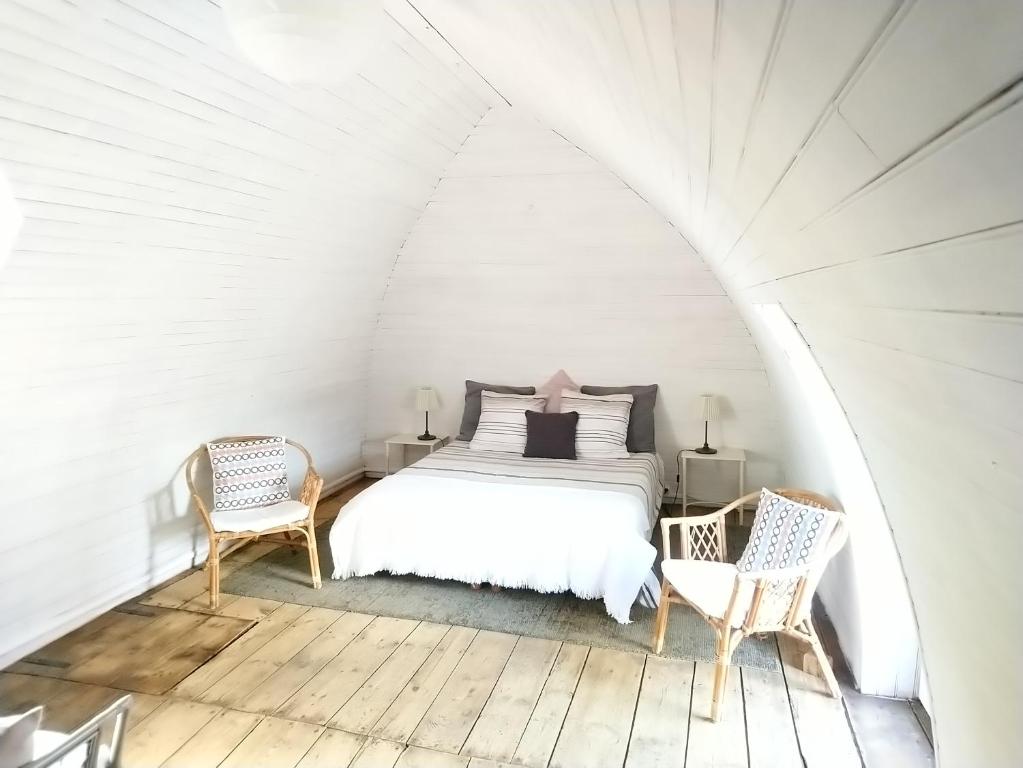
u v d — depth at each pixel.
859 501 2.69
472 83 3.96
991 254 0.59
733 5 0.66
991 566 0.94
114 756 1.62
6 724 1.39
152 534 3.78
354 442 5.80
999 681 1.04
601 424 4.81
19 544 3.03
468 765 2.33
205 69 2.49
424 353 5.64
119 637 3.21
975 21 0.41
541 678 2.86
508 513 3.62
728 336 4.98
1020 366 0.64
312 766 2.33
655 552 3.43
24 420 2.91
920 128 0.57
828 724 2.55
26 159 2.23
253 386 4.39
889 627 2.70
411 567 3.74
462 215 5.03
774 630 2.68
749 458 5.09
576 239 4.97
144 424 3.59
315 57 1.70
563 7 1.19
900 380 1.08
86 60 2.13
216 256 3.37
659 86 1.21
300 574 3.94
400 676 2.87
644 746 2.43
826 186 0.87
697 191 1.98
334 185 3.79
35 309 2.66
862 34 0.53
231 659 3.01
